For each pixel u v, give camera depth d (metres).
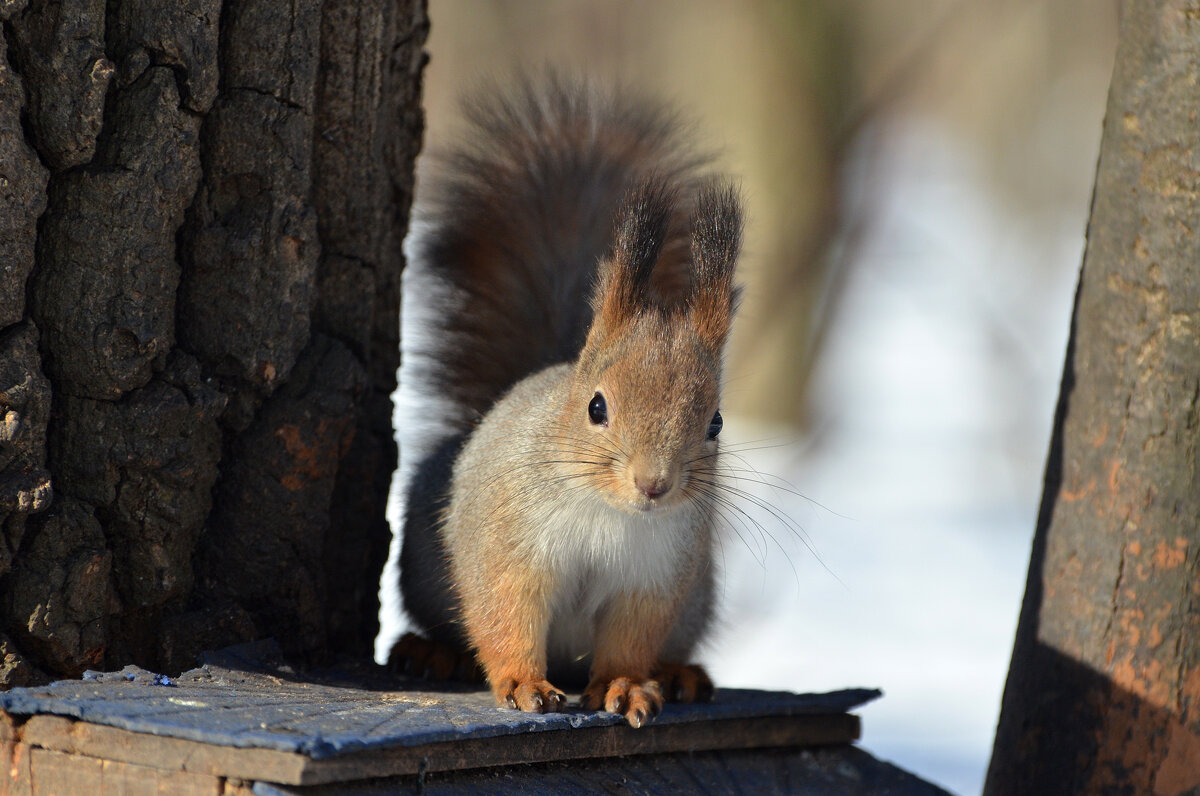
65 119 4.40
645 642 4.47
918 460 7.09
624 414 4.45
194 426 4.44
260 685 4.42
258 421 4.46
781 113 7.26
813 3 7.24
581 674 4.54
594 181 4.60
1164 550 4.45
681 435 4.45
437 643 4.51
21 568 4.41
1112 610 4.46
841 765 4.51
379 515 4.53
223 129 4.44
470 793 4.38
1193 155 4.44
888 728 4.75
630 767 4.44
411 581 4.54
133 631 4.44
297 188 4.45
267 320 4.45
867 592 5.38
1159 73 4.45
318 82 4.46
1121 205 4.46
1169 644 4.45
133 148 4.41
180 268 4.44
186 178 4.43
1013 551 5.95
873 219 8.14
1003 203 10.20
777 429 7.37
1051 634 4.48
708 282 4.48
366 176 4.48
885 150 8.34
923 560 5.75
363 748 4.33
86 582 4.42
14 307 4.41
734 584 5.40
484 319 4.60
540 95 4.62
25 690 4.37
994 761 4.50
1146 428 4.45
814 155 7.28
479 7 8.91
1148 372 4.45
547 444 4.47
